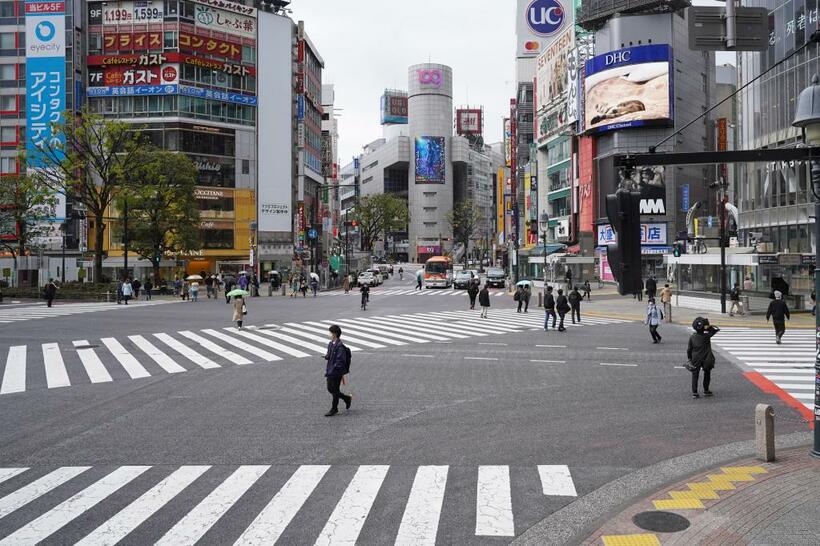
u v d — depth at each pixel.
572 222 65.00
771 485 7.79
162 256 54.88
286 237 68.44
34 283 58.69
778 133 38.00
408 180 152.88
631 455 9.21
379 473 8.48
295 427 10.91
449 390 13.97
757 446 8.92
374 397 13.29
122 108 61.94
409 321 29.48
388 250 149.38
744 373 15.87
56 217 57.97
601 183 59.44
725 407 12.25
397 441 10.02
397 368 16.88
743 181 42.31
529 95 87.06
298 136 71.81
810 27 34.88
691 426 10.83
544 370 16.47
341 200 190.00
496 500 7.48
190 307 37.59
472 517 6.98
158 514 7.13
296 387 14.51
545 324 25.88
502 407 12.30
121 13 61.59
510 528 6.68
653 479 8.18
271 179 67.69
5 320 29.61
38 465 8.95
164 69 61.75
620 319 30.61
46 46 59.94
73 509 7.30
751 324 26.95
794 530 6.44
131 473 8.57
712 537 6.33
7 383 15.20
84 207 60.56
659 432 10.45
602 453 9.31
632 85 56.12
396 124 172.12
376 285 68.06
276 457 9.23
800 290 31.23
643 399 12.98
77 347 21.05
